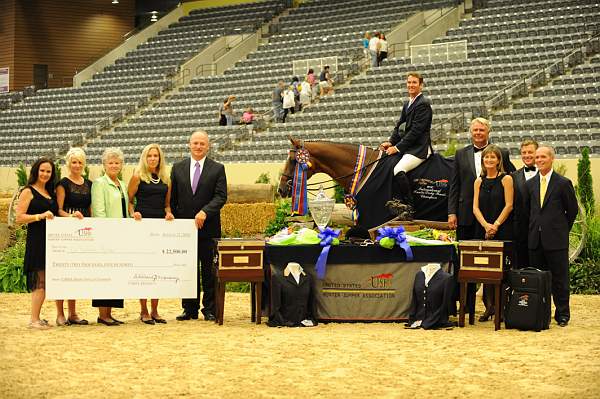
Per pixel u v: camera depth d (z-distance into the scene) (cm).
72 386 632
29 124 3259
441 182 966
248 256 922
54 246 918
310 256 928
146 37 3694
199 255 973
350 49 3009
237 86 3083
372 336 842
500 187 935
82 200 946
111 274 931
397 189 957
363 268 936
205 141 975
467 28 2873
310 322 916
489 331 874
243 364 707
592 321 951
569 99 2239
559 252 919
